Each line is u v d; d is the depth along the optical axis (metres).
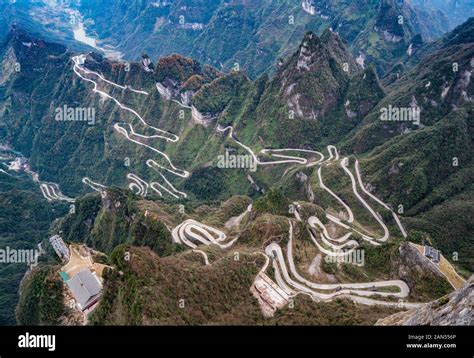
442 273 136.00
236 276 121.69
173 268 112.19
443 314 67.44
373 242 183.50
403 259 144.38
